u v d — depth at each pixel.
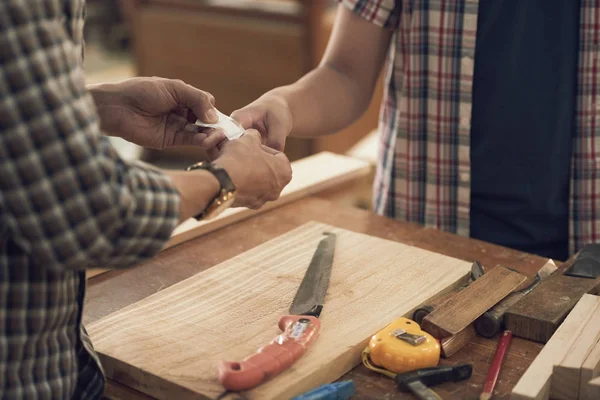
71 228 0.65
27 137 0.62
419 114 1.47
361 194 1.74
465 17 1.36
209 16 3.55
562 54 1.34
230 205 0.85
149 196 0.70
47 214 0.64
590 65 1.34
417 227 1.38
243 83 3.58
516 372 0.90
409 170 1.52
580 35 1.33
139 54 3.85
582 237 1.44
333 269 1.14
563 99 1.36
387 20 1.45
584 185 1.41
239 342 0.93
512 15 1.34
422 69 1.44
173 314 1.00
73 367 0.82
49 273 0.74
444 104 1.44
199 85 3.72
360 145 2.49
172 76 3.79
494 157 1.43
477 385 0.87
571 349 0.88
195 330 0.96
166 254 1.25
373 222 1.41
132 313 1.00
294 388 0.84
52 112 0.62
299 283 1.09
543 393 0.82
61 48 0.64
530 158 1.41
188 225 1.32
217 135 1.02
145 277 1.17
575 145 1.40
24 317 0.73
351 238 1.26
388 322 0.98
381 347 0.90
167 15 3.66
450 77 1.41
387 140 1.58
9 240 0.70
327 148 3.49
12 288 0.72
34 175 0.62
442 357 0.93
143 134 1.08
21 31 0.60
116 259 0.70
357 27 1.48
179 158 4.31
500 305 1.01
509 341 0.97
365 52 1.50
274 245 1.23
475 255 1.27
